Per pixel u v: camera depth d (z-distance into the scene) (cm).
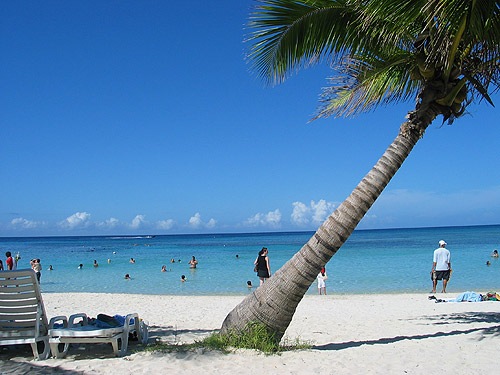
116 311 1196
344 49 684
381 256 3925
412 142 583
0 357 530
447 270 1454
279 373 455
